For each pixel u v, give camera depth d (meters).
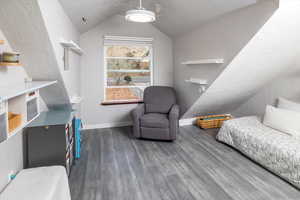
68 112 2.55
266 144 2.34
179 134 3.67
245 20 2.14
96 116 3.95
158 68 4.16
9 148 1.62
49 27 1.58
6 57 1.32
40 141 1.97
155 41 4.07
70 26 2.58
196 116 4.28
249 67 2.63
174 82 4.21
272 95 3.35
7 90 1.23
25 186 1.39
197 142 3.25
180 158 2.65
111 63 3.96
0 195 1.28
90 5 2.43
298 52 2.54
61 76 2.09
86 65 3.74
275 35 2.11
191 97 3.52
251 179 2.14
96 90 3.87
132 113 3.30
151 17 2.27
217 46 2.66
